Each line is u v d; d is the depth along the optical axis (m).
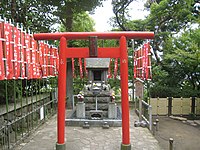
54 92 13.02
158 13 14.95
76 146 7.02
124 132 6.70
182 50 13.37
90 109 10.75
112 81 16.75
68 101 13.98
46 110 11.34
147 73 9.01
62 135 6.71
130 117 11.45
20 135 8.07
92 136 8.08
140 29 16.31
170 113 13.18
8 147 6.46
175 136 9.05
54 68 10.97
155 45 16.25
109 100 10.75
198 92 13.73
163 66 15.74
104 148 6.85
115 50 6.85
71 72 13.96
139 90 10.01
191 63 13.38
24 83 11.80
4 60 5.65
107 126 9.15
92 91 10.84
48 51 9.83
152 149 6.82
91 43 6.66
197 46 12.97
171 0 14.41
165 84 15.29
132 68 15.72
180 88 14.66
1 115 7.54
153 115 13.12
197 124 11.22
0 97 8.99
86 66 11.07
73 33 6.86
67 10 12.41
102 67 10.99
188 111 13.18
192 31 13.62
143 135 8.25
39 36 6.91
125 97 6.78
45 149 6.76
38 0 11.27
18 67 6.48
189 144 8.08
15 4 10.38
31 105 9.53
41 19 11.76
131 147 6.96
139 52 11.12
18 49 6.48
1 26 5.51
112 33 6.82
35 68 8.01
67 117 10.18
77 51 6.89
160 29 16.30
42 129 9.05
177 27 15.95
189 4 13.77
